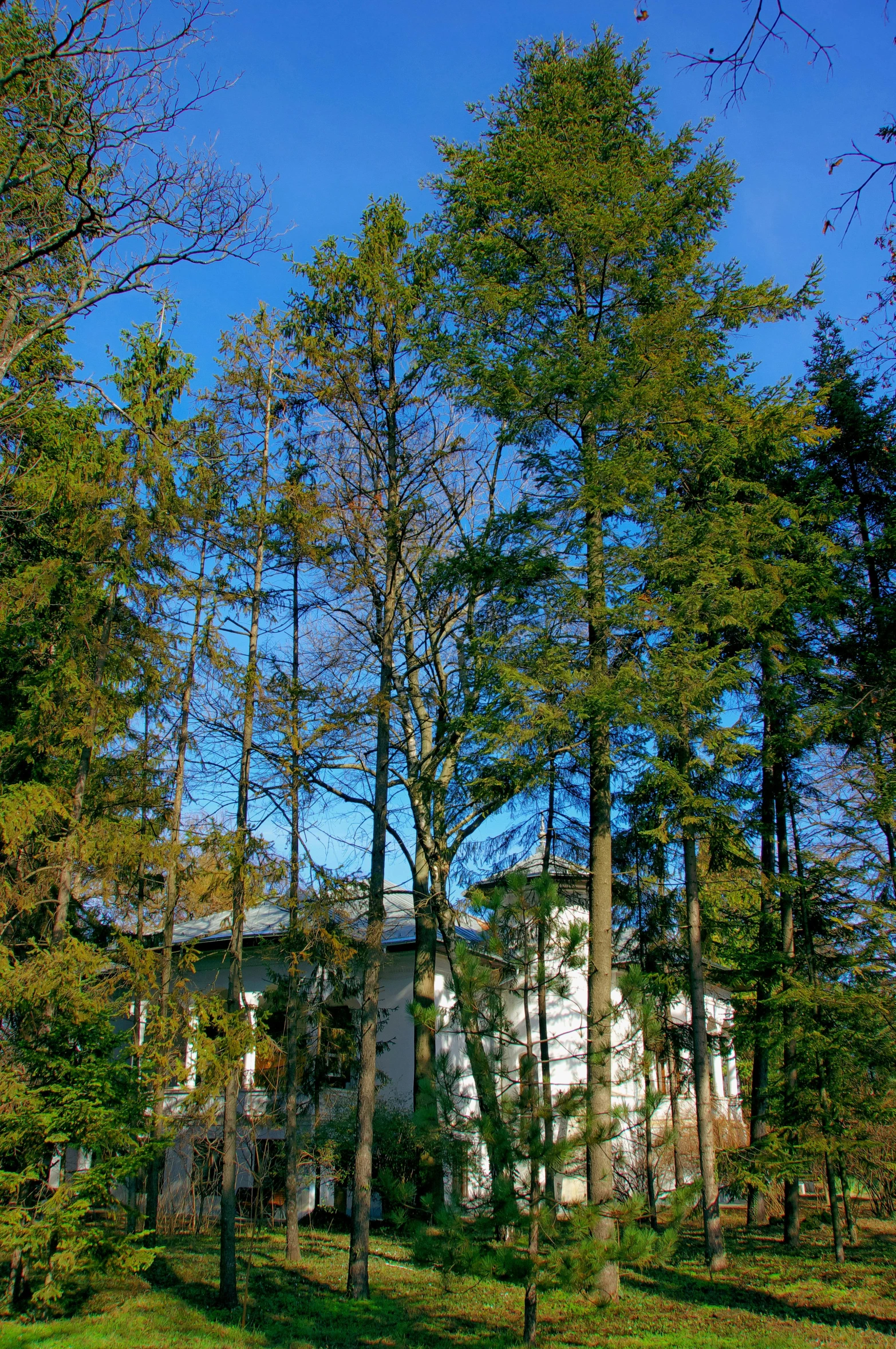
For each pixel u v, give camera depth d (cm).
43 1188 995
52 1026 1018
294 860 1424
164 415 1426
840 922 1591
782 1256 1486
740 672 1260
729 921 1717
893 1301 1158
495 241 1345
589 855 1612
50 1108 964
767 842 1744
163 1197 1744
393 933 2045
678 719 1291
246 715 1323
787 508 1440
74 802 1245
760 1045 1583
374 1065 1221
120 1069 1016
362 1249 1148
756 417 1452
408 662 1650
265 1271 1309
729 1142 2164
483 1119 867
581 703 1144
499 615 1413
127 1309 1037
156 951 1559
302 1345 938
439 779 1625
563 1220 873
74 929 1564
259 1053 1151
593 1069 1135
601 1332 1005
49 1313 994
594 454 1251
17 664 1424
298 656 1540
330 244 1455
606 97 1400
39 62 921
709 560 1264
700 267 1348
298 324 1434
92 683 1260
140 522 1257
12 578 1387
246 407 1378
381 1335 991
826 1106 1402
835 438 1780
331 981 1741
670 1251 904
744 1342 949
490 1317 1079
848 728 1445
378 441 1446
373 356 1423
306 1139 1630
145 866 1511
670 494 1349
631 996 1007
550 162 1280
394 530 1423
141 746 1516
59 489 1309
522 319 1356
